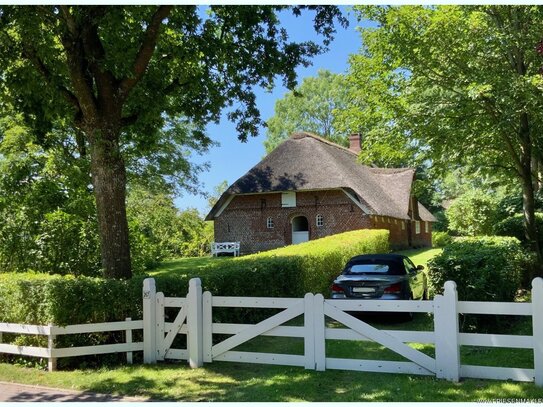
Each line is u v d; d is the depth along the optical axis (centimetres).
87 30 889
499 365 697
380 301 675
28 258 1364
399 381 634
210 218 3656
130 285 818
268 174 3503
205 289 867
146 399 606
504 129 1246
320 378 664
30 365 795
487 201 2459
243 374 707
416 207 4241
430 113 1325
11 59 973
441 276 889
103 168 926
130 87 977
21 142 1781
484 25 1235
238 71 1268
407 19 1266
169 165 2705
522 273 1287
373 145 1495
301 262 1258
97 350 765
